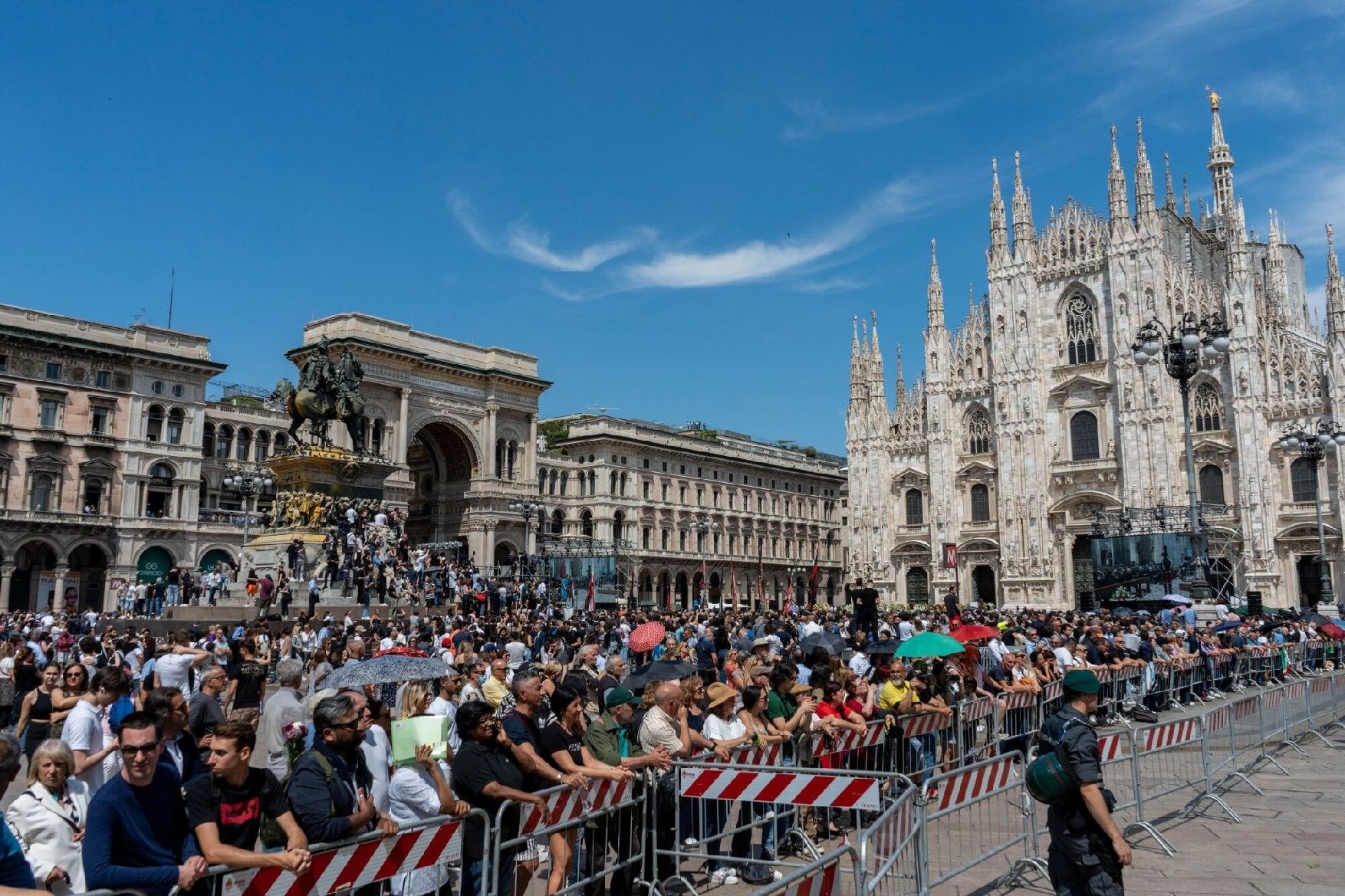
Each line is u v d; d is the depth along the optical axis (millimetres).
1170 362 35906
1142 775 15680
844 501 147875
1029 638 33938
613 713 12680
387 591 45531
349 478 44156
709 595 118688
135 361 82688
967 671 20641
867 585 94000
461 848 9367
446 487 96125
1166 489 77188
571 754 11469
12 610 74875
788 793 11344
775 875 12609
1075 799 9547
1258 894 11789
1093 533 75625
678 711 12578
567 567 89250
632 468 111250
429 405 89000
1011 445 86375
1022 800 13391
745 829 12289
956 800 12133
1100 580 72312
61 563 77312
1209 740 16984
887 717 16031
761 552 127750
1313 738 23266
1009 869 12922
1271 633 35531
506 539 93000
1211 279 94562
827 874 8539
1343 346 71438
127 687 13047
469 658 20141
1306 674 35406
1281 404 73812
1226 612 44656
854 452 97875
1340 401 70875
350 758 9500
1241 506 73438
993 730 19562
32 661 22812
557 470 108938
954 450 91250
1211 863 13188
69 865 8344
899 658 16938
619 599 81375
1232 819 15719
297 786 8750
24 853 7617
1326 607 57469
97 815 7508
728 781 11656
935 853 12477
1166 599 46250
